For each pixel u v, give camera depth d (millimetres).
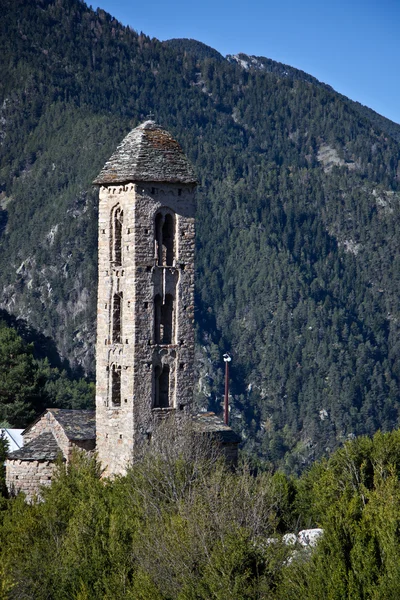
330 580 137625
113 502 173625
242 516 158250
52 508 170875
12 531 169375
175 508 170500
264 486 175500
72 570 154875
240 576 142000
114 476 198375
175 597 145000
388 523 146875
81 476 185750
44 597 155375
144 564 149500
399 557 138750
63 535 165125
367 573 138125
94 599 149625
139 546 152125
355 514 153500
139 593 144250
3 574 145375
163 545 150250
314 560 143375
